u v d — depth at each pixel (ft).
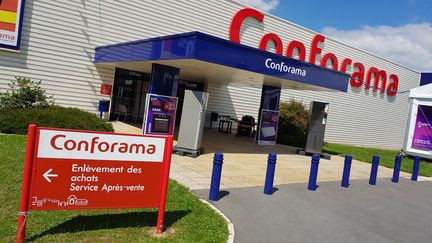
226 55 32.65
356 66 84.23
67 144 14.19
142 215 17.87
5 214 15.93
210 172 29.09
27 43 43.14
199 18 57.88
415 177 39.14
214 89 64.80
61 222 15.97
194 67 37.83
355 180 34.60
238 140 53.36
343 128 84.69
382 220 22.56
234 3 62.03
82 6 46.70
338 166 42.06
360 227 20.67
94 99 49.60
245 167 33.22
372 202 26.71
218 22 60.44
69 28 46.06
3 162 23.11
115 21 49.49
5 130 33.71
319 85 42.91
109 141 14.90
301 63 40.11
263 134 51.70
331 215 22.15
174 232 16.29
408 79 100.27
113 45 43.96
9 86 42.22
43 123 34.45
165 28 54.29
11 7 40.93
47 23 44.34
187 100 35.01
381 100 93.20
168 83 38.19
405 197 29.91
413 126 60.80
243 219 19.40
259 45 66.28
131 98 54.95
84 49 47.57
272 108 52.60
